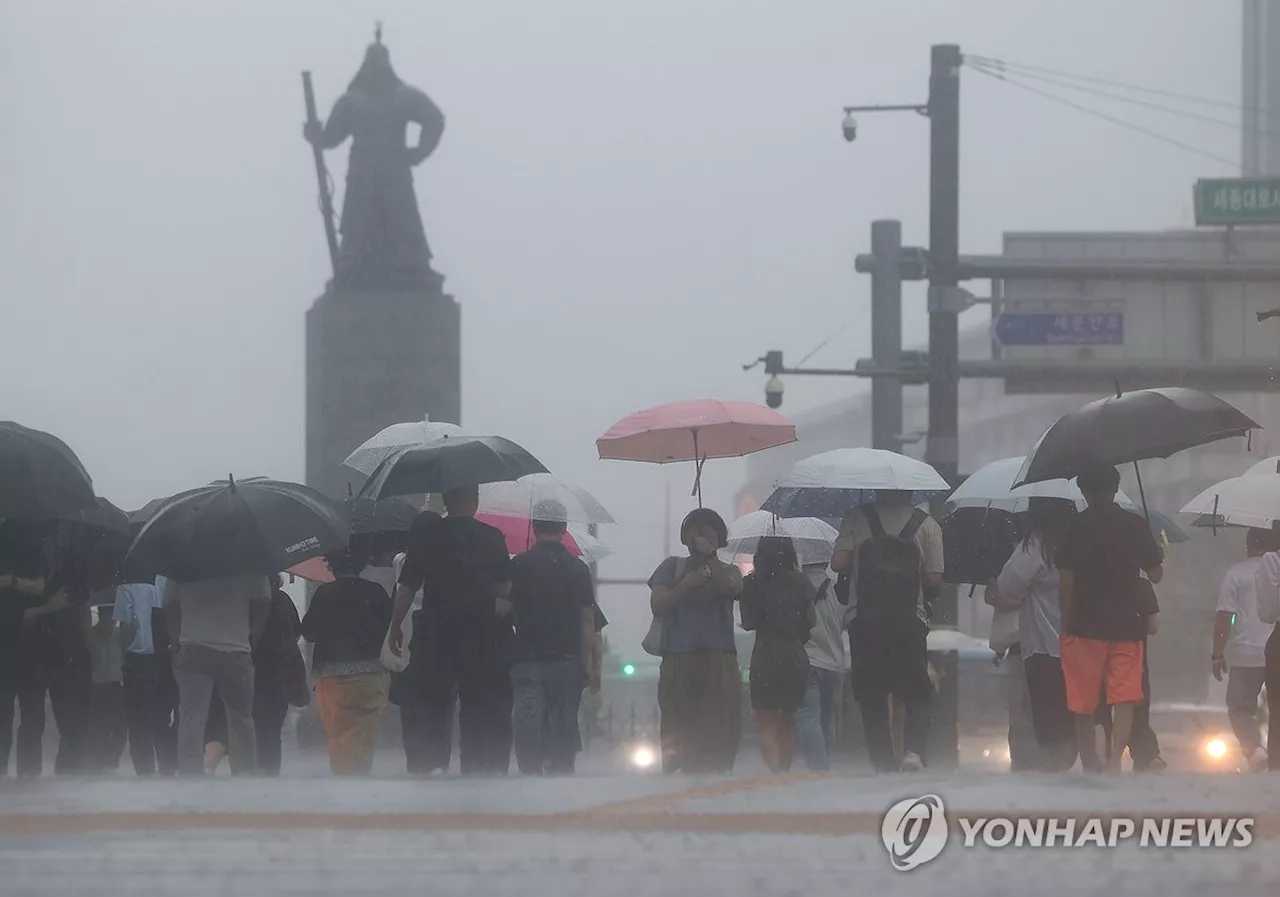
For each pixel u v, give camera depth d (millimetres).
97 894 12484
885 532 27109
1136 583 24656
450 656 26094
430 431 33250
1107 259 63812
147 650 31312
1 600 26156
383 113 92375
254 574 27984
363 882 12844
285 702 30188
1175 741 68812
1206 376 64125
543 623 27391
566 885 12766
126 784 19328
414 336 91938
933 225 58000
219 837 15039
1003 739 74188
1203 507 31953
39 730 28188
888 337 66125
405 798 17703
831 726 32406
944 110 57281
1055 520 27359
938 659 49469
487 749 26453
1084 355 65625
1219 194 66688
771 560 28844
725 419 30094
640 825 15531
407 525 28828
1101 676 24906
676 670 28062
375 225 92312
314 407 91938
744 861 13820
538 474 28875
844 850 14266
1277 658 26172
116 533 28984
